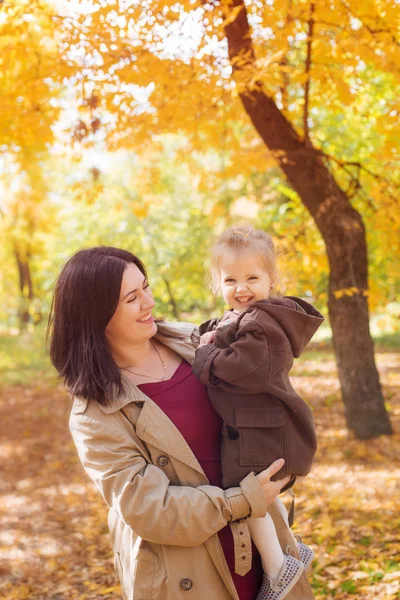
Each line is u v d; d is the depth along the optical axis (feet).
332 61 16.26
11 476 27.71
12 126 17.30
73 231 50.78
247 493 6.31
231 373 6.63
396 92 17.87
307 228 23.95
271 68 14.93
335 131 29.25
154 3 12.89
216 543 6.33
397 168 19.88
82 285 6.57
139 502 6.02
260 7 14.08
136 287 6.66
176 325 7.66
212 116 17.01
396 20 14.12
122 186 43.70
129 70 14.51
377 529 16.35
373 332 59.57
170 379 7.03
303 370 44.91
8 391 49.67
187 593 6.21
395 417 28.53
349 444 24.48
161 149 20.15
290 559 6.84
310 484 20.70
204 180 22.44
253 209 33.04
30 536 19.76
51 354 6.80
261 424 6.66
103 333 6.58
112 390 6.36
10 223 63.98
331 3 13.70
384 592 12.73
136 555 6.31
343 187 26.02
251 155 20.77
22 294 86.43
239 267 7.34
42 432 36.50
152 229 46.01
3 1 14.24
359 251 23.41
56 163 50.19
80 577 16.25
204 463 6.74
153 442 6.42
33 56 16.55
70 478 26.73
